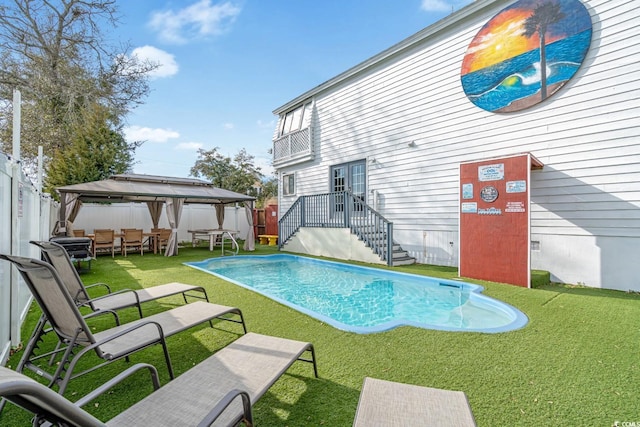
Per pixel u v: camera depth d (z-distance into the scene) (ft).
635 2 17.37
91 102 43.29
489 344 10.50
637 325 12.12
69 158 46.70
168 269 25.43
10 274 10.37
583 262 19.10
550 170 20.31
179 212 36.04
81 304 10.85
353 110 34.30
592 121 18.74
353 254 30.17
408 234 28.84
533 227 20.98
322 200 34.73
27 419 6.83
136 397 7.55
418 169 27.94
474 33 23.90
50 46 38.86
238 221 54.49
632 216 17.52
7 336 10.08
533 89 20.89
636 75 17.34
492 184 20.12
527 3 21.15
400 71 29.35
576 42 19.22
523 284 18.69
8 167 9.93
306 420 6.72
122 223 42.68
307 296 20.84
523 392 7.65
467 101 24.36
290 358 7.50
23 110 40.73
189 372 6.82
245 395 5.30
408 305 18.63
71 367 6.75
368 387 6.22
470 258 21.25
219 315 10.85
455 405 5.62
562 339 10.84
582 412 6.87
